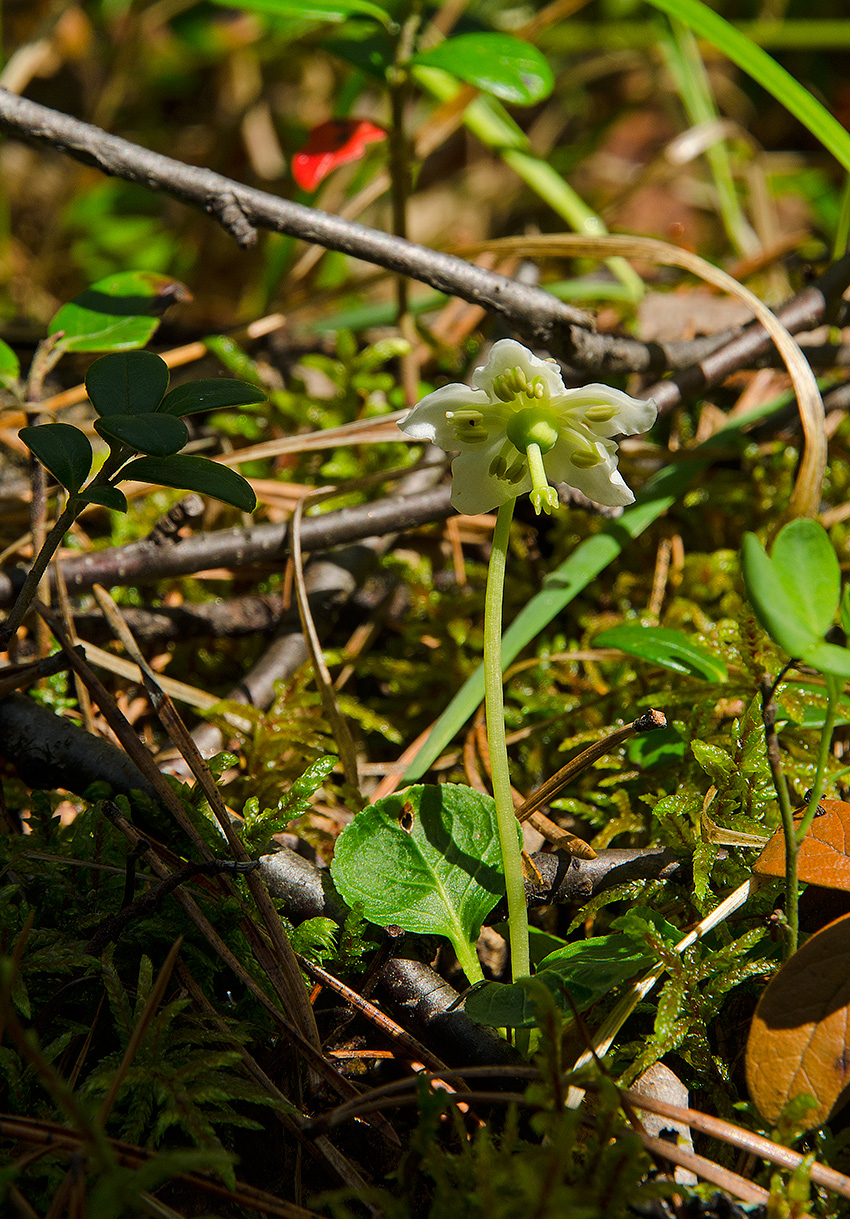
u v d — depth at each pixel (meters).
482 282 0.38
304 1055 0.34
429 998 0.34
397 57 0.40
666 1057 0.34
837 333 0.41
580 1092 0.33
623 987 0.34
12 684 0.35
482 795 0.35
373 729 0.39
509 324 0.38
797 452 0.41
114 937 0.34
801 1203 0.33
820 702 0.36
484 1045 0.34
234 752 0.37
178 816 0.35
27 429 0.34
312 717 0.37
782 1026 0.33
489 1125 0.34
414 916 0.34
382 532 0.38
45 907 0.35
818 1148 0.33
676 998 0.34
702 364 0.39
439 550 0.41
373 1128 0.34
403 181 0.41
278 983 0.34
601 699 0.38
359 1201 0.33
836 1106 0.33
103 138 0.38
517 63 0.38
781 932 0.34
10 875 0.35
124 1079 0.33
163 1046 0.33
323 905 0.35
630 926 0.34
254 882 0.34
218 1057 0.33
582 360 0.38
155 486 0.40
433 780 0.38
